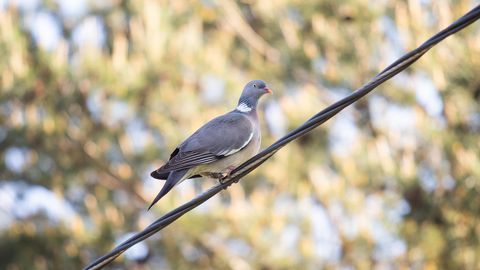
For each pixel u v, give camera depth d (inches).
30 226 708.7
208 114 636.7
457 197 637.9
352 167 649.6
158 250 698.8
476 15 265.7
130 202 710.5
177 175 335.0
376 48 663.1
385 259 661.3
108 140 678.5
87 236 694.5
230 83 642.2
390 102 670.5
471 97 637.3
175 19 649.0
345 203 648.4
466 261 641.0
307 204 648.4
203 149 343.0
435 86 636.7
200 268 678.5
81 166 693.9
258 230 642.2
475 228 639.1
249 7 707.4
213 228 644.1
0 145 684.7
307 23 676.1
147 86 639.1
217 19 683.4
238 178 302.5
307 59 668.1
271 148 296.0
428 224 650.2
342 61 670.5
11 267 707.4
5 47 647.1
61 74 641.6
